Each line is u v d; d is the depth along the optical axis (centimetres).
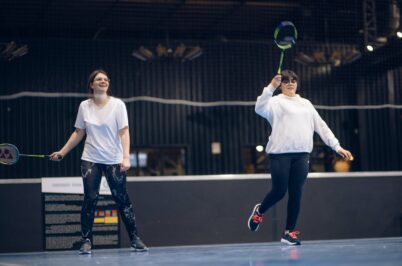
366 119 1327
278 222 741
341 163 1377
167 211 721
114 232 702
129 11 1292
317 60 1280
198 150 1431
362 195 769
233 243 731
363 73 1298
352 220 763
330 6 1242
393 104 1262
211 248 593
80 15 1296
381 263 360
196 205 728
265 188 745
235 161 1433
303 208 749
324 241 697
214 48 1388
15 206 691
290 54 1323
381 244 549
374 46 1194
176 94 1407
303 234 747
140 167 1449
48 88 1329
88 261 449
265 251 493
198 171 1430
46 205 698
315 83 1338
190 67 1409
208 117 1431
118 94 1376
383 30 1191
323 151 1407
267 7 1288
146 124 1403
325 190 758
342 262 374
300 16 1292
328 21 1277
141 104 1399
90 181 534
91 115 536
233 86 1386
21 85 1323
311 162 1400
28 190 696
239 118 1434
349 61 1271
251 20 1363
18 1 1184
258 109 540
